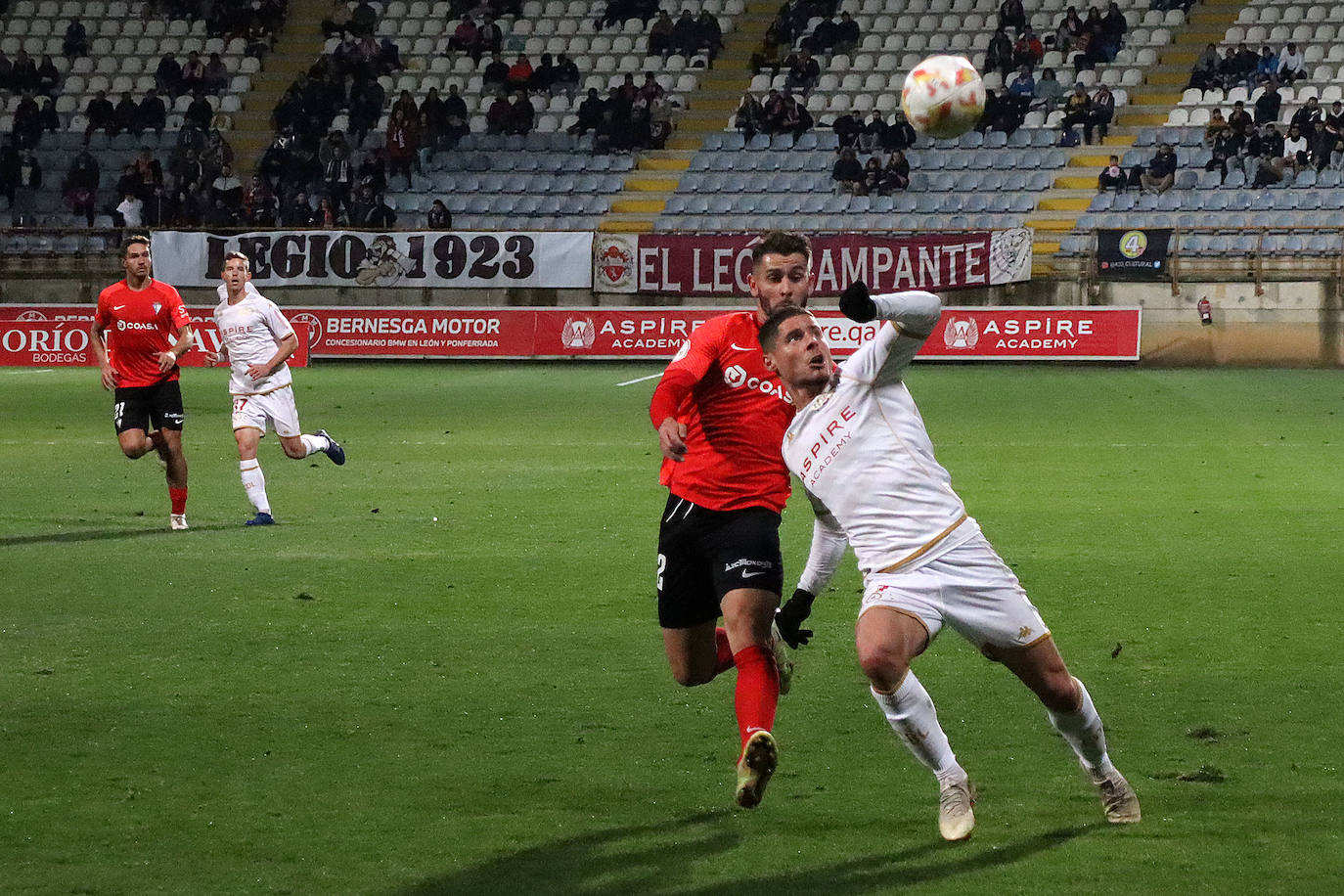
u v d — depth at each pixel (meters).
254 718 17.88
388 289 87.81
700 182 95.12
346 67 98.62
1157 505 35.00
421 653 21.14
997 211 90.56
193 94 100.69
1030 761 16.12
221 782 15.49
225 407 62.34
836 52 101.12
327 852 13.46
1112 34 95.94
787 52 102.75
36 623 23.03
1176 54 98.31
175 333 32.16
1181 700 18.55
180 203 91.88
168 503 36.38
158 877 12.83
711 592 15.19
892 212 91.31
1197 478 39.50
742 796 12.89
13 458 45.50
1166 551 29.12
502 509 35.00
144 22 108.25
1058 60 98.62
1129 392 66.62
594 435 51.12
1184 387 69.19
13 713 18.05
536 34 105.81
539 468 42.69
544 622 23.20
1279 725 17.42
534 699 18.73
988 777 15.59
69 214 94.38
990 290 84.31
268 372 33.44
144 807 14.68
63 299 90.81
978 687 19.25
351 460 44.66
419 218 94.31
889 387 13.64
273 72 105.19
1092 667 20.28
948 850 13.43
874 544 13.46
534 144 97.75
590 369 82.25
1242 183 88.81
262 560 28.55
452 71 103.31
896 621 13.15
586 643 21.83
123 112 97.56
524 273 86.94
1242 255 83.50
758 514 14.80
